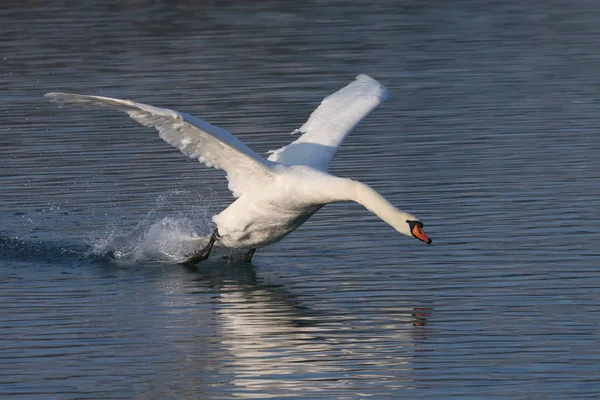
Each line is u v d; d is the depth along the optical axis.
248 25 35.97
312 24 35.91
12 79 28.31
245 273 15.00
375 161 20.08
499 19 36.09
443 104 24.52
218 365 11.63
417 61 29.50
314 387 11.02
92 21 37.03
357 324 12.78
